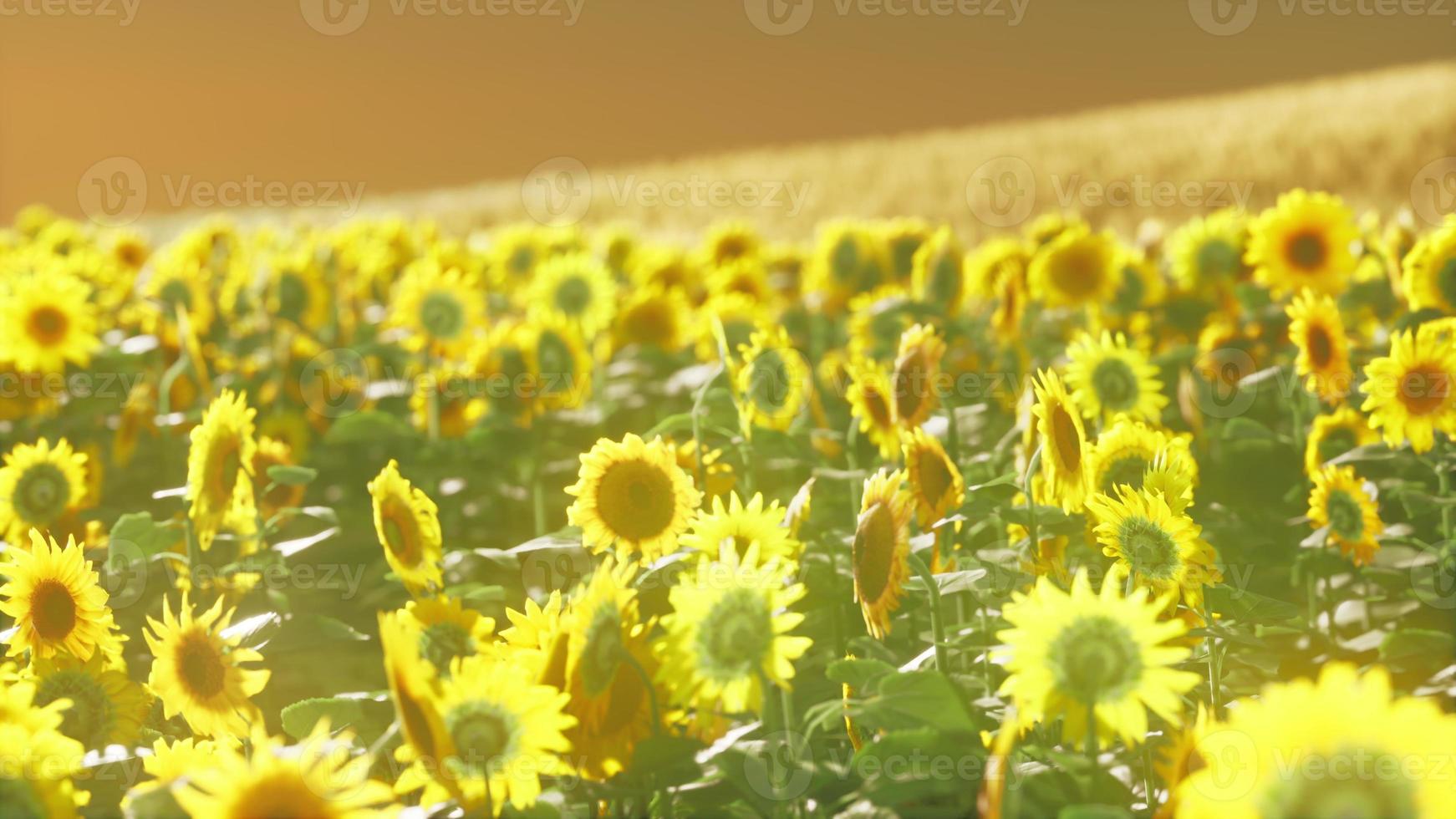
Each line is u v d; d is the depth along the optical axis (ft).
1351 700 5.70
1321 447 15.20
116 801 10.09
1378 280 20.29
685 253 34.45
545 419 19.94
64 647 10.14
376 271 36.04
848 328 25.35
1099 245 22.74
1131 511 9.25
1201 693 10.53
